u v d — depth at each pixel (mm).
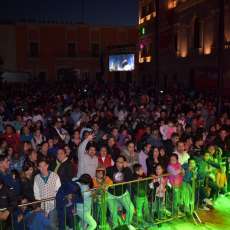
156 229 7676
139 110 15109
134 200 7750
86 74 49812
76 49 49219
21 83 35375
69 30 48750
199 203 8680
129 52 43250
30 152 8367
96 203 7105
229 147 10312
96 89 28422
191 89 26391
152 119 13633
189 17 28766
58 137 10039
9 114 14781
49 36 48156
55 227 6949
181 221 8023
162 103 18000
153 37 37094
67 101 18891
